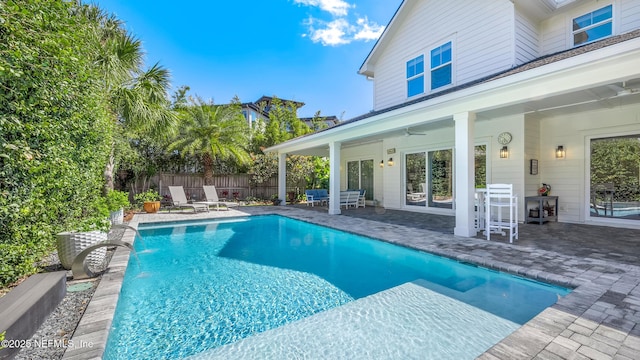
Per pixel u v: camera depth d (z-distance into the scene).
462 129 6.25
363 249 6.40
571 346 2.29
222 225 9.74
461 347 2.67
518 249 5.21
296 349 2.72
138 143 13.41
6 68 2.51
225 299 3.91
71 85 3.94
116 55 7.98
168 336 3.03
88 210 5.93
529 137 7.97
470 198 6.32
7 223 3.03
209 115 14.63
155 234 8.32
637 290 3.31
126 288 4.27
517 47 7.97
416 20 10.57
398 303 3.61
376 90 12.36
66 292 3.43
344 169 15.61
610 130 7.19
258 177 16.05
